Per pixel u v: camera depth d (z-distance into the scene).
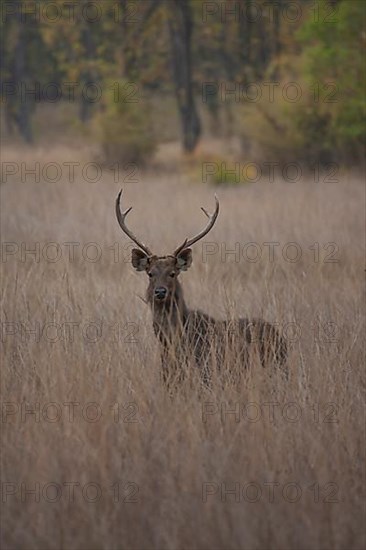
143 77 139.75
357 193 69.31
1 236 52.56
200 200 67.50
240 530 20.64
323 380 27.41
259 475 22.77
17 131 177.12
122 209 62.28
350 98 96.56
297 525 20.88
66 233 52.91
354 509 21.86
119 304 34.44
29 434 24.38
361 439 24.48
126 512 21.52
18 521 21.33
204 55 155.75
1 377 27.39
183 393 26.91
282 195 68.62
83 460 23.03
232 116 143.62
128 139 113.88
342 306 34.97
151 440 24.06
